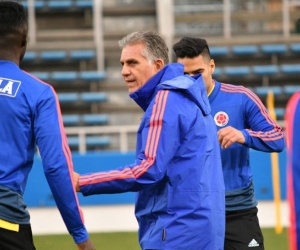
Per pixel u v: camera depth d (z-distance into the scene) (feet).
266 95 113.70
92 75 115.96
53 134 23.91
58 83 116.06
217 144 26.32
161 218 25.39
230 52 119.55
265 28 124.77
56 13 125.80
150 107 25.39
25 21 25.13
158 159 24.52
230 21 124.98
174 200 25.02
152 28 124.06
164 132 24.68
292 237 20.90
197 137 25.27
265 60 120.16
